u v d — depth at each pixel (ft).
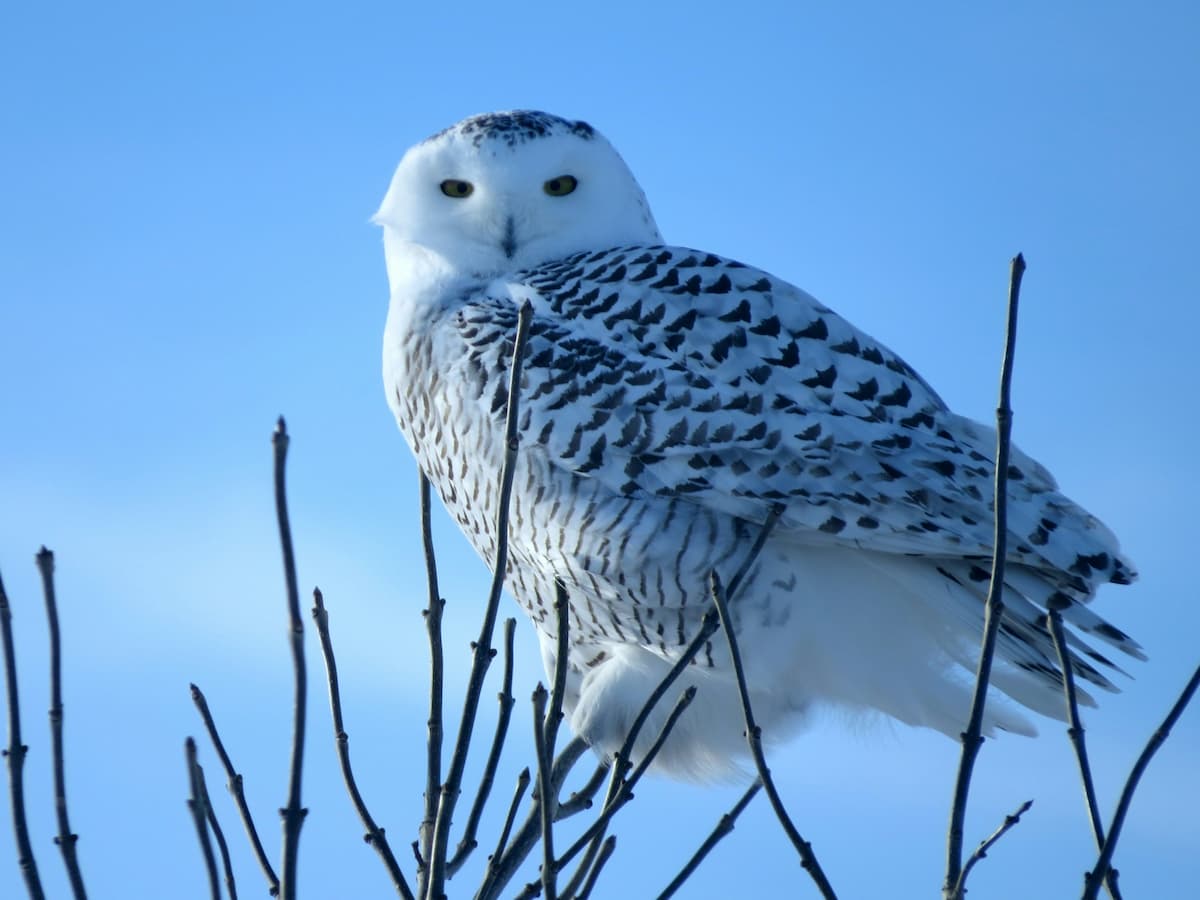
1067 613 25.86
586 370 27.12
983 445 27.07
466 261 29.94
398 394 29.35
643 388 26.81
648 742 28.78
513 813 20.07
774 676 27.71
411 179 30.50
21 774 17.06
